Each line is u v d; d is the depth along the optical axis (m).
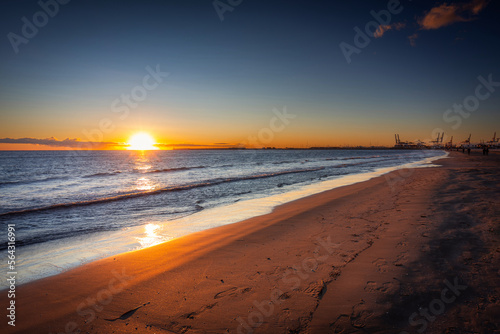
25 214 9.17
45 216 8.89
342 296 3.03
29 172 30.23
